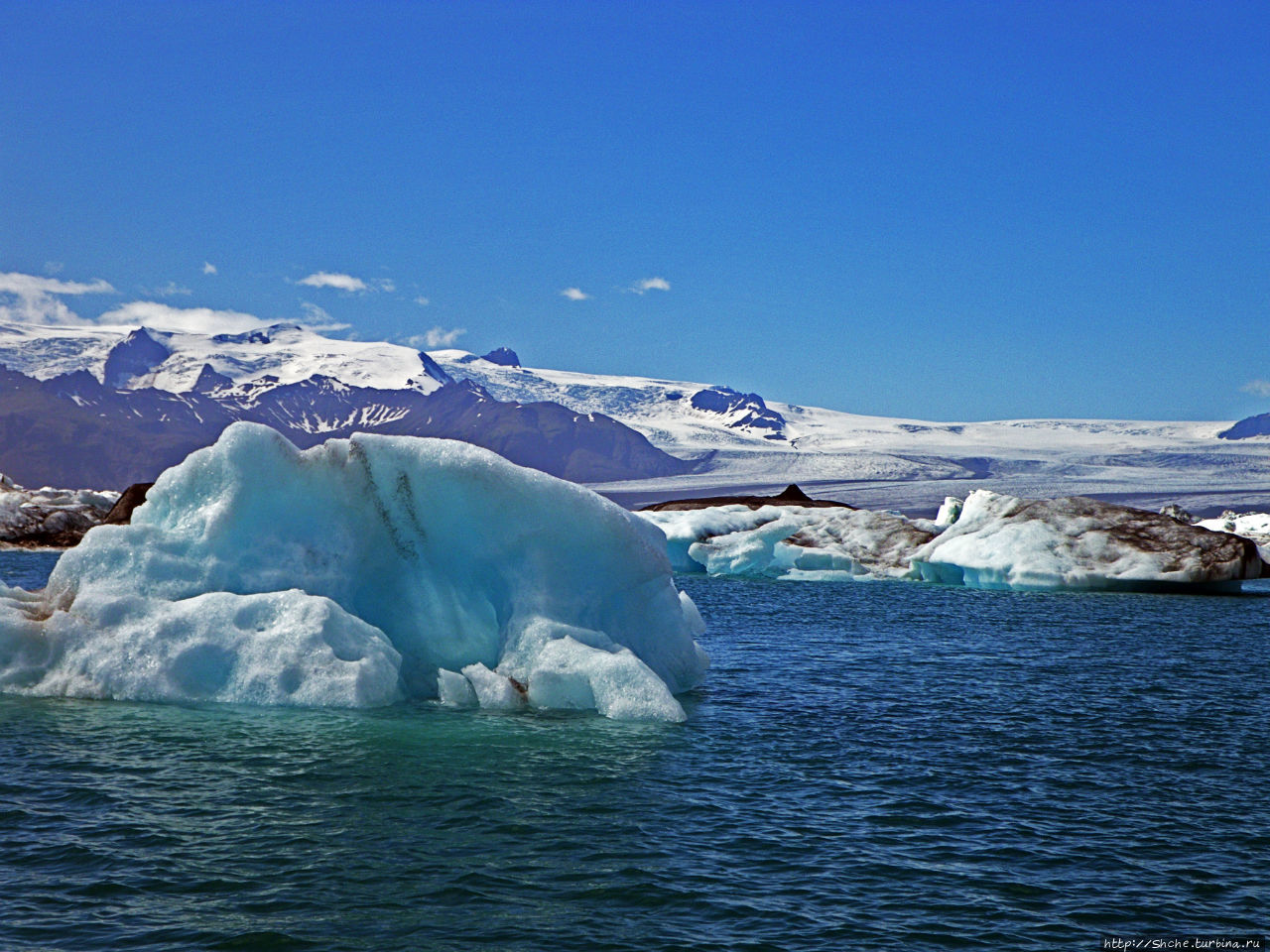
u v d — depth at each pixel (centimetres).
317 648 1472
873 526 5650
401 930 788
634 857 946
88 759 1187
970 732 1509
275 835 973
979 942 791
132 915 796
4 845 928
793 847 982
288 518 1594
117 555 1562
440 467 1573
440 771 1192
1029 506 4919
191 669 1470
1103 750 1409
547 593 1584
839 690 1850
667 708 1492
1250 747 1445
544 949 764
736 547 5634
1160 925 827
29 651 1515
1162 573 4369
